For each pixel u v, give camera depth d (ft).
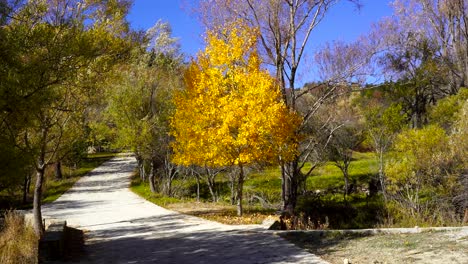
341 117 84.12
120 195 94.02
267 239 34.47
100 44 37.19
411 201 61.72
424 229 32.65
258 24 59.06
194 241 36.27
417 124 109.70
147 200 82.69
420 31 110.83
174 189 96.32
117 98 94.53
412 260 23.73
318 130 70.79
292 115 47.78
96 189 107.96
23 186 94.73
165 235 40.86
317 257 26.76
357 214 69.46
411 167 63.41
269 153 46.73
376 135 88.22
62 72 31.07
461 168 61.46
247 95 44.88
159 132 93.45
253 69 46.91
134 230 45.52
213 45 47.06
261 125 44.57
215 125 48.11
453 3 112.16
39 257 30.25
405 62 100.73
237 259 27.78
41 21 34.47
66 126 49.21
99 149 217.15
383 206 67.62
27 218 49.85
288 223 49.67
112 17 41.16
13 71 24.44
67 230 40.16
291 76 62.44
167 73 101.86
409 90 104.12
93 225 50.88
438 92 118.11
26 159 24.67
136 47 44.78
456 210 61.52
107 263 28.89
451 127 75.82
